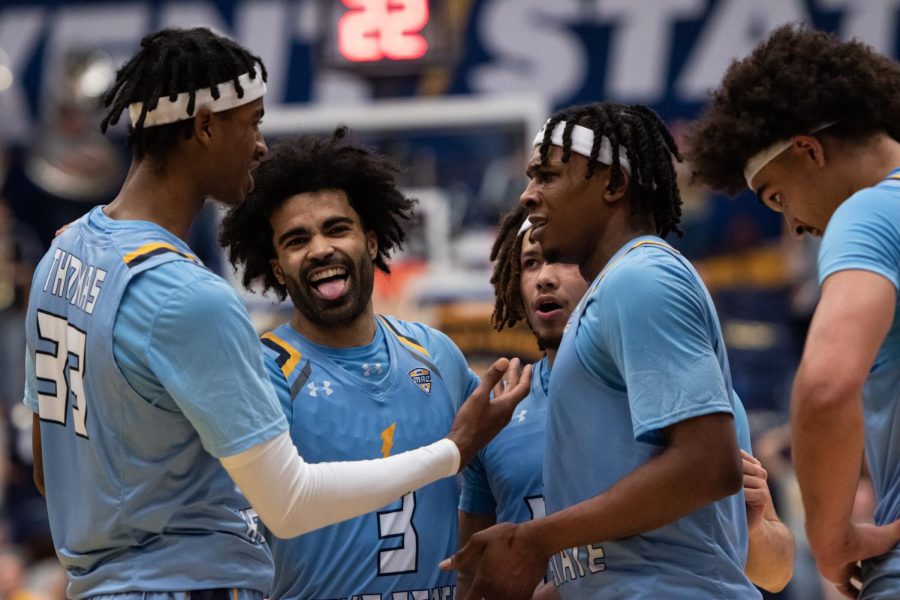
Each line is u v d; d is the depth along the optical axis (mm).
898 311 3297
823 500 3166
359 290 4383
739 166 3617
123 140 13625
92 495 3508
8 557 9625
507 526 3559
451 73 13398
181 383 3342
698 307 3488
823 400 3043
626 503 3373
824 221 3562
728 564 3590
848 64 3455
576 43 13445
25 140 13727
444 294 8867
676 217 3863
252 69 3629
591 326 3564
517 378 4156
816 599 9031
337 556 4203
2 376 11898
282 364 4332
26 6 14055
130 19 13992
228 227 4605
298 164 4430
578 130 3709
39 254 13273
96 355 3434
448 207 10008
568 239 3758
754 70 3529
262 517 3453
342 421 4277
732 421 3412
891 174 3406
